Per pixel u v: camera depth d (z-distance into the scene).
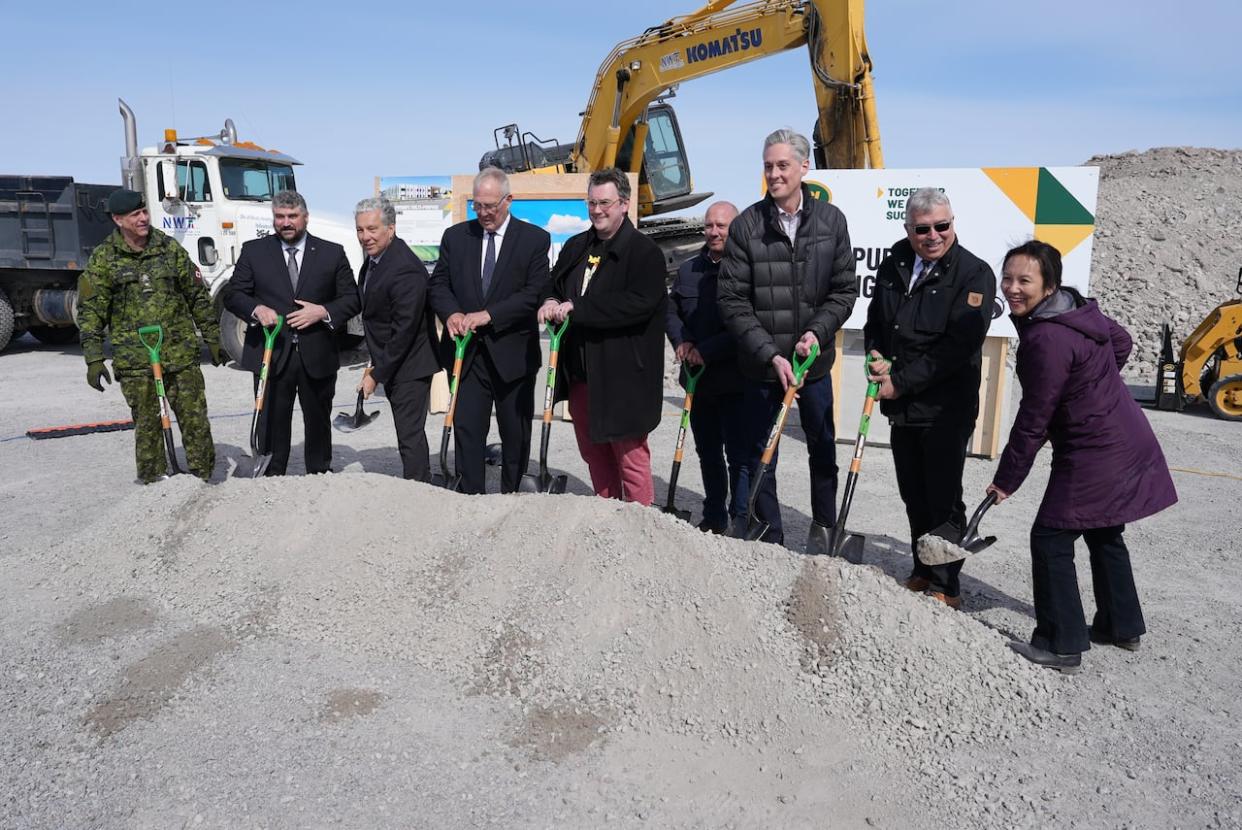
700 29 11.06
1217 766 3.00
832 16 9.53
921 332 4.02
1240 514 5.86
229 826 2.63
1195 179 23.11
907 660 3.34
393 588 3.91
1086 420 3.48
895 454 4.33
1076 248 6.83
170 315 5.41
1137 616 3.82
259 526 4.32
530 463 6.99
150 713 3.22
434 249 13.45
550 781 2.85
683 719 3.17
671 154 14.78
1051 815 2.75
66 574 4.39
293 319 5.07
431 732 3.09
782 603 3.49
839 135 9.73
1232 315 9.22
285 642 3.72
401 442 5.14
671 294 5.01
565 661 3.41
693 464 7.08
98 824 2.65
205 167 11.42
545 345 8.61
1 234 12.34
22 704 3.27
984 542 3.59
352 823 2.64
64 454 7.16
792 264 4.23
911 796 2.83
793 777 2.90
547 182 8.32
